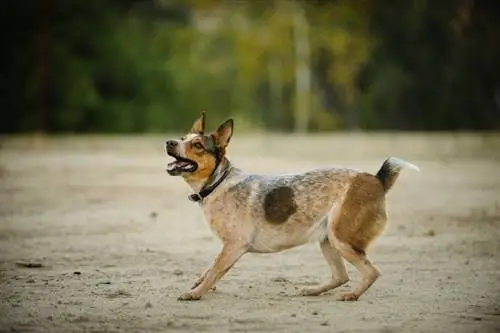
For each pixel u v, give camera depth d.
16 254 16.25
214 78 73.38
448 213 21.80
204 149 12.72
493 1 76.50
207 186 12.80
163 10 75.19
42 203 23.70
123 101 69.25
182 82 70.75
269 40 76.06
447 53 77.06
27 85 67.12
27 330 10.91
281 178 12.87
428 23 77.12
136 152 41.84
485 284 13.75
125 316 11.55
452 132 74.12
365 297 12.77
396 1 77.56
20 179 29.66
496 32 76.38
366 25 77.88
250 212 12.69
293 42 76.56
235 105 74.00
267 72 76.94
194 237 18.25
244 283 13.76
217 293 13.02
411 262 15.59
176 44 72.38
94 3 70.12
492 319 11.49
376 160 36.75
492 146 45.78
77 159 37.72
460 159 37.91
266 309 11.97
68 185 27.92
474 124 76.69
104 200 24.36
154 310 11.89
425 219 20.83
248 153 41.12
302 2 76.69
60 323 11.21
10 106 67.19
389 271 14.77
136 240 17.86
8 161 36.53
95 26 69.75
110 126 68.31
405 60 77.62
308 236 12.76
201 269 14.89
